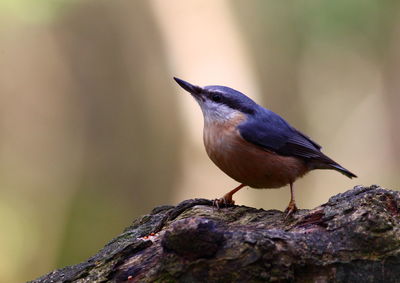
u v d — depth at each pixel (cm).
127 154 1908
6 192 1672
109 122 1989
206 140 637
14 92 1975
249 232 433
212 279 418
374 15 1858
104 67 2003
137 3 1902
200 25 1675
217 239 421
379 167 2038
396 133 2078
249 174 621
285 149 620
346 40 1978
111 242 532
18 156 1880
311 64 2123
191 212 539
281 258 422
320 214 467
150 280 433
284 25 2003
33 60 1981
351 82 2152
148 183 1836
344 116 2144
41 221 1605
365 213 445
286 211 526
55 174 1859
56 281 472
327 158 645
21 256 1465
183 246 420
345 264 429
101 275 459
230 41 1673
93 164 1927
